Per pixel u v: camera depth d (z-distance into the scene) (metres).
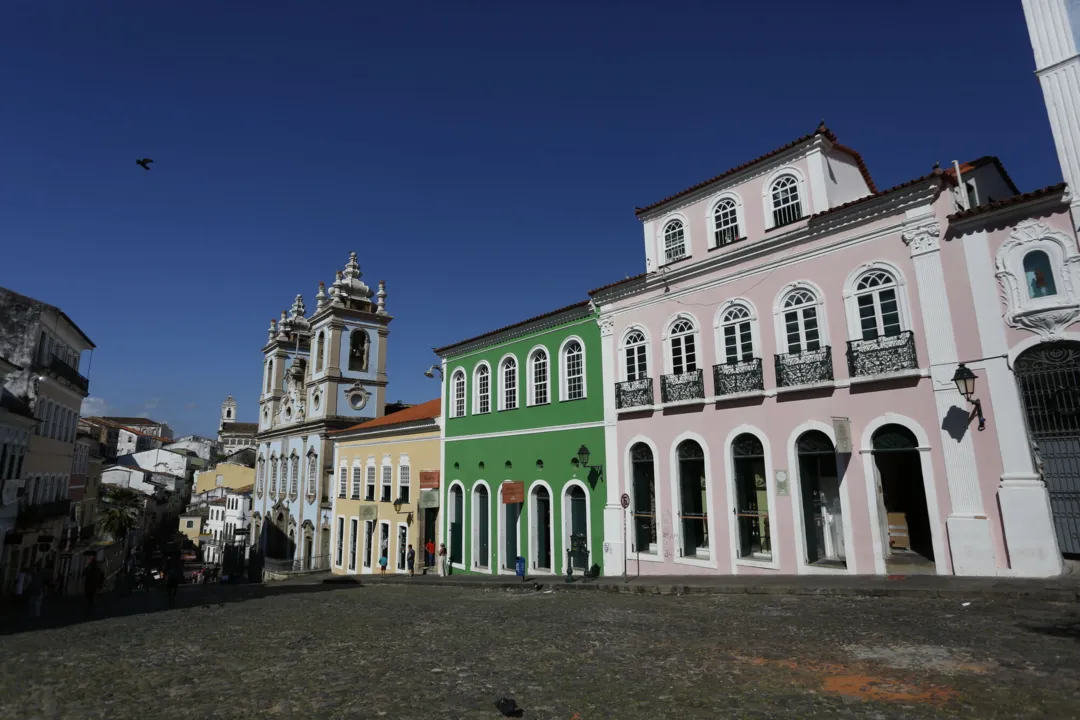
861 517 13.07
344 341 39.69
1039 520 10.84
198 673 7.64
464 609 12.96
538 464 21.11
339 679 7.14
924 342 12.65
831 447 13.88
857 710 5.42
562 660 7.65
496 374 23.78
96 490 44.44
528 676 6.98
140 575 45.34
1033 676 6.00
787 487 14.36
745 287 15.90
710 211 17.31
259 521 46.72
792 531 14.14
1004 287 11.73
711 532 15.73
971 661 6.59
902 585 11.02
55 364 28.34
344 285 40.31
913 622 8.62
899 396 12.85
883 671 6.43
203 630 11.30
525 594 15.97
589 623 10.22
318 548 36.50
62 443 30.83
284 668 7.79
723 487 15.65
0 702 6.47
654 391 17.64
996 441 11.55
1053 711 5.14
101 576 16.91
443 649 8.63
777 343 15.01
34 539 26.66
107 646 9.73
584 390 19.88
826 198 14.96
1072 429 10.88
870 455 13.13
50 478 28.94
